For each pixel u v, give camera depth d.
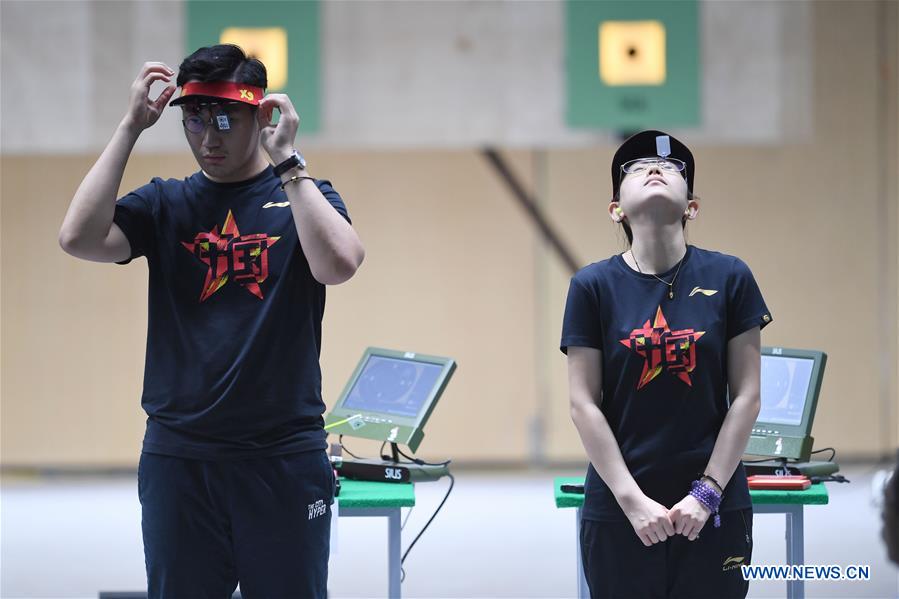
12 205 19.02
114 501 17.25
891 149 19.16
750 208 19.19
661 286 6.63
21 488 18.38
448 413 19.20
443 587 11.91
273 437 6.22
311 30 18.25
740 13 18.52
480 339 19.23
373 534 15.23
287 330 6.31
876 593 11.30
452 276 19.19
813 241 19.23
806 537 13.87
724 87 18.59
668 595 6.55
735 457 6.38
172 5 18.19
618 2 18.34
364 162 19.12
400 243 19.16
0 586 11.99
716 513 6.39
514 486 18.08
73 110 18.55
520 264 19.17
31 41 18.42
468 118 18.59
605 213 19.06
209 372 6.18
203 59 6.29
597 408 6.59
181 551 6.18
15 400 19.12
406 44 18.45
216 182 6.58
